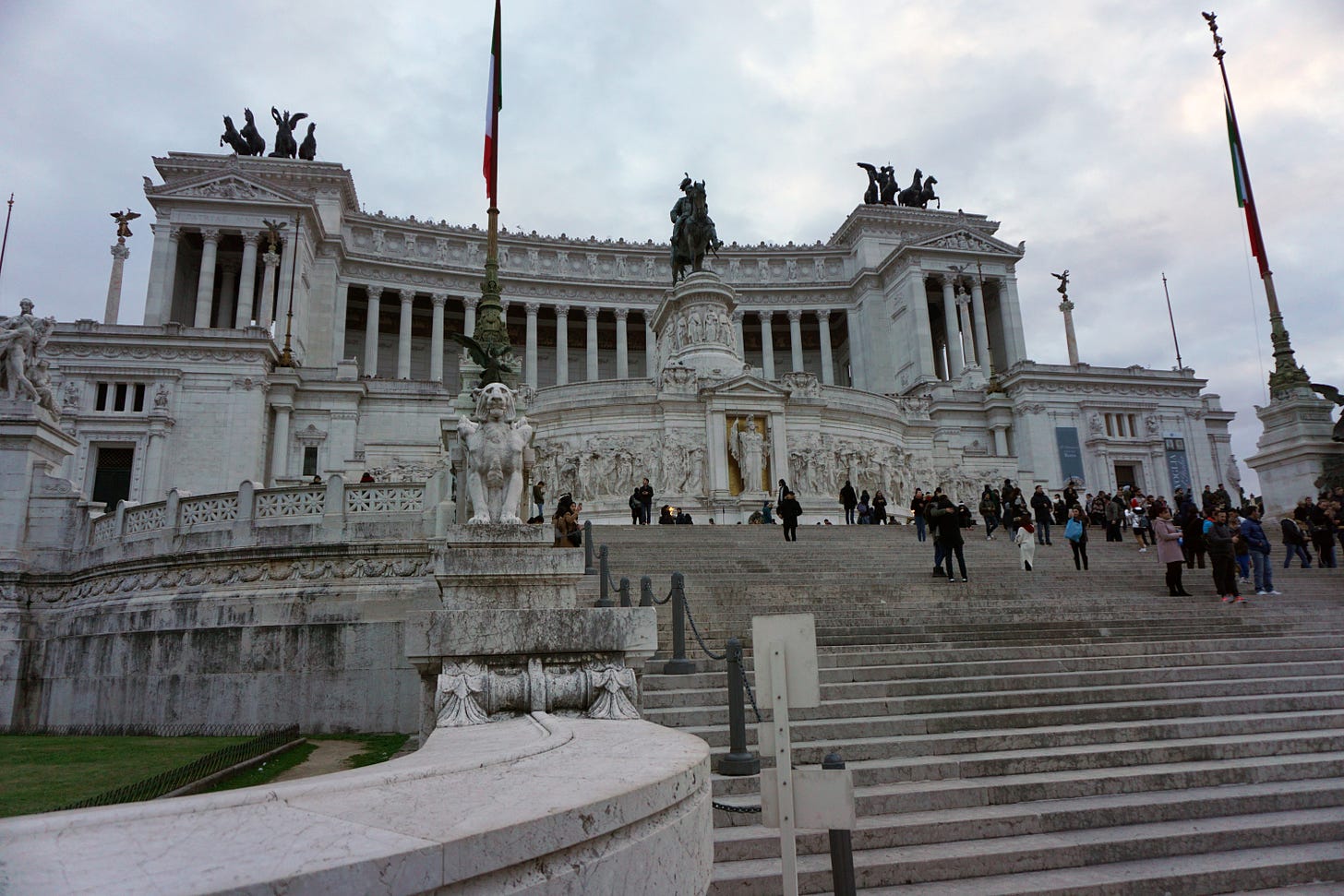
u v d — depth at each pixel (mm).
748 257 85625
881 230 84500
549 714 7398
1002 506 33062
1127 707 10352
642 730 5727
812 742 9172
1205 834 7438
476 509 9742
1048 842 7293
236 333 49156
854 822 4637
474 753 4477
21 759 10672
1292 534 22531
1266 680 11492
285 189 65500
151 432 46688
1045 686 11414
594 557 19125
